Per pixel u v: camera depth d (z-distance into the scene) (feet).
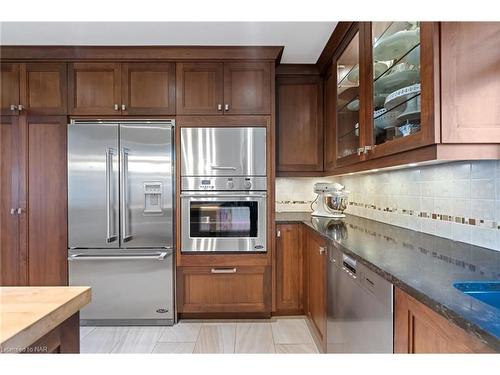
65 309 2.84
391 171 7.52
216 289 8.95
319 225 7.80
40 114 8.81
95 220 8.78
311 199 11.23
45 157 8.84
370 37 5.92
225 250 8.94
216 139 8.86
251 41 8.38
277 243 9.25
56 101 8.83
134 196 8.77
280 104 10.00
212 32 7.93
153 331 8.47
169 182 8.77
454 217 5.37
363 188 9.25
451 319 2.54
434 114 3.89
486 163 4.67
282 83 10.01
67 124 8.80
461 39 3.86
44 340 2.72
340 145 8.29
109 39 8.27
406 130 4.83
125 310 8.83
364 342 4.49
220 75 8.88
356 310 4.81
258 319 9.19
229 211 8.91
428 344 2.99
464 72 3.87
